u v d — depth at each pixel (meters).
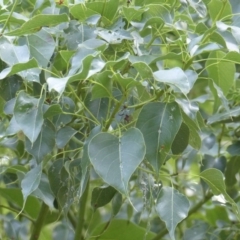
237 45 1.50
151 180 1.54
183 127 1.49
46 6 1.58
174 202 1.40
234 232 1.84
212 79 1.51
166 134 1.38
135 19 1.55
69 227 1.81
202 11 1.61
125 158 1.31
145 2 1.60
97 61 1.32
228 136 1.91
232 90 1.74
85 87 1.51
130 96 1.54
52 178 1.52
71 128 1.50
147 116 1.39
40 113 1.38
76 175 1.52
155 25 1.57
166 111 1.39
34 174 1.46
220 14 1.52
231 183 1.85
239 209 1.51
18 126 1.41
